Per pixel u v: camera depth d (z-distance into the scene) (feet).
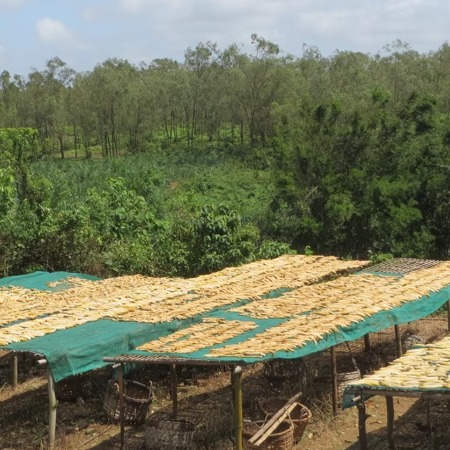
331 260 55.83
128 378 44.06
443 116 102.47
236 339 34.42
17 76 295.07
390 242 94.43
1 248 64.49
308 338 33.04
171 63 337.52
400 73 197.88
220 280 48.98
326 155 100.73
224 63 257.96
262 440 31.99
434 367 28.58
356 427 37.45
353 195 97.09
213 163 199.31
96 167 182.29
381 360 47.85
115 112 251.19
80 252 65.87
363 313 37.73
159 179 140.87
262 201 131.23
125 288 47.96
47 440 35.88
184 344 33.35
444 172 94.53
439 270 50.67
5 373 47.88
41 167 172.24
